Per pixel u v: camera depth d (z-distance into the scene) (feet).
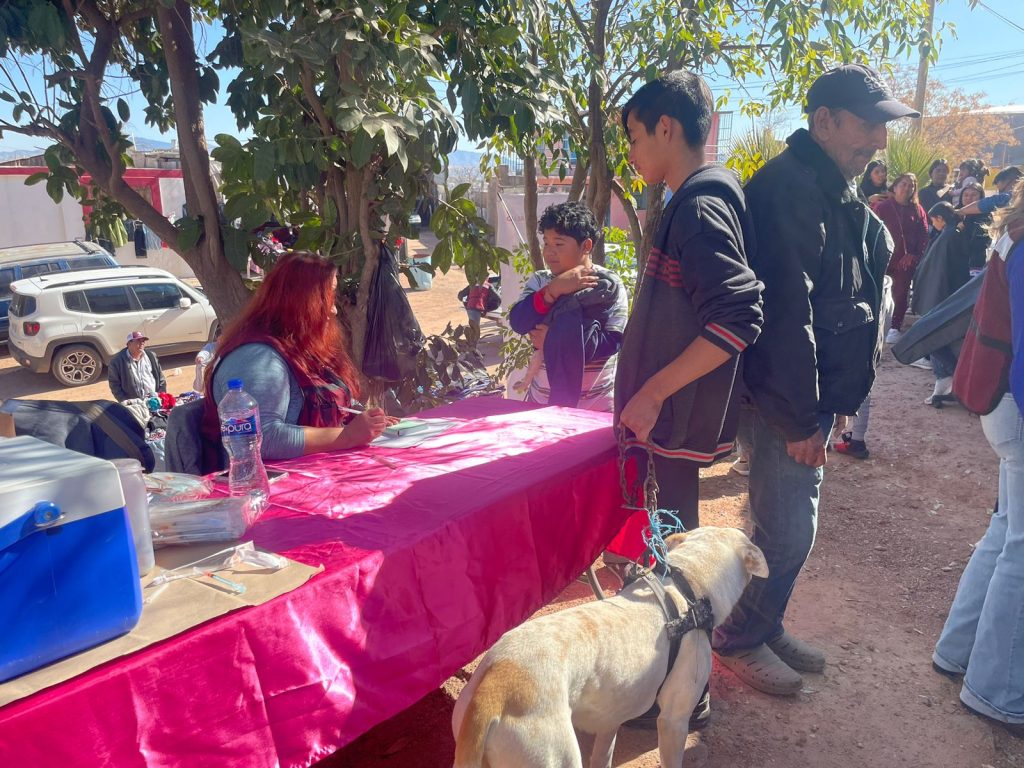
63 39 11.70
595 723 6.69
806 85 19.79
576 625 6.31
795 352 8.20
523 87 14.10
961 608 10.21
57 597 4.33
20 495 4.13
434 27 13.58
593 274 12.26
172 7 12.19
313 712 5.41
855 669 10.61
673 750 7.29
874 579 13.35
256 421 7.68
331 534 6.44
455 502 7.22
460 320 52.13
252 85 13.91
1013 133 127.03
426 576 6.42
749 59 20.43
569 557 8.55
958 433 20.52
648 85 7.79
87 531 4.44
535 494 7.83
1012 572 9.00
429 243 101.24
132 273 42.45
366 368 14.39
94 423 8.84
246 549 5.92
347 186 14.39
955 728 9.35
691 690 7.11
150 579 5.42
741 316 6.98
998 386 8.84
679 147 7.75
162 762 4.56
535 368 13.56
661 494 8.39
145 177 70.33
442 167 13.10
